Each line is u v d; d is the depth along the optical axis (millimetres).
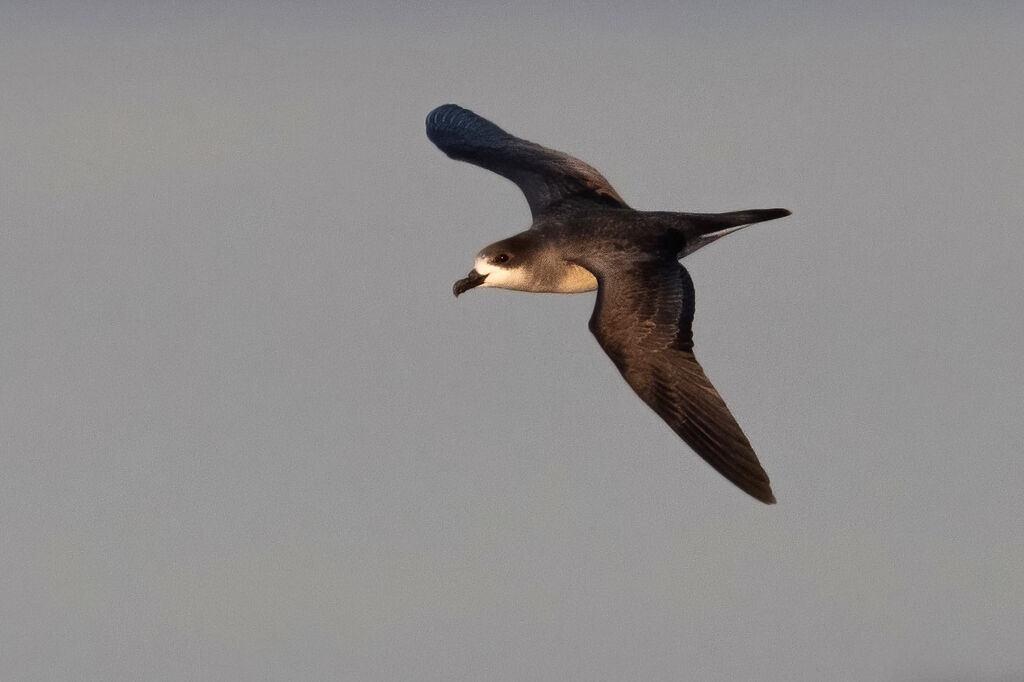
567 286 15930
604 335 14375
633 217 15734
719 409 13773
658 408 13930
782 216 15555
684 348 14227
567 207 16359
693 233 15430
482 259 15711
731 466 13555
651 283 14734
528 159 17312
